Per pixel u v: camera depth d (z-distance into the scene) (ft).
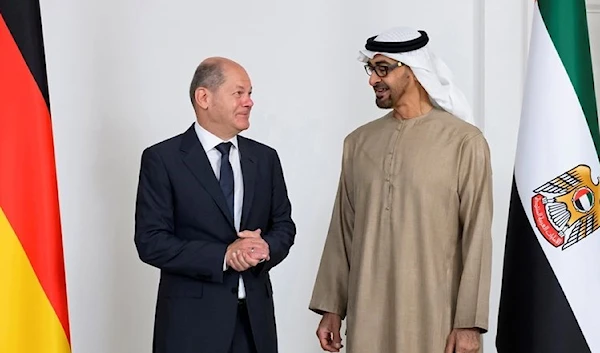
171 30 13.42
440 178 9.62
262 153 10.26
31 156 8.00
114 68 13.23
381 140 10.07
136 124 13.28
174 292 9.68
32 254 7.96
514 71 13.50
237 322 9.76
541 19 9.14
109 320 13.20
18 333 7.89
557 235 8.96
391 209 9.78
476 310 9.34
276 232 10.09
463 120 9.95
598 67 13.55
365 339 9.81
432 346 9.53
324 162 13.71
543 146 9.02
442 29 13.75
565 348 8.93
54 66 13.02
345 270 10.41
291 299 13.71
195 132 10.01
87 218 13.14
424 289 9.59
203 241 9.57
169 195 9.73
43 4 12.99
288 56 13.66
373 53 9.95
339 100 13.70
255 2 13.61
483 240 9.45
